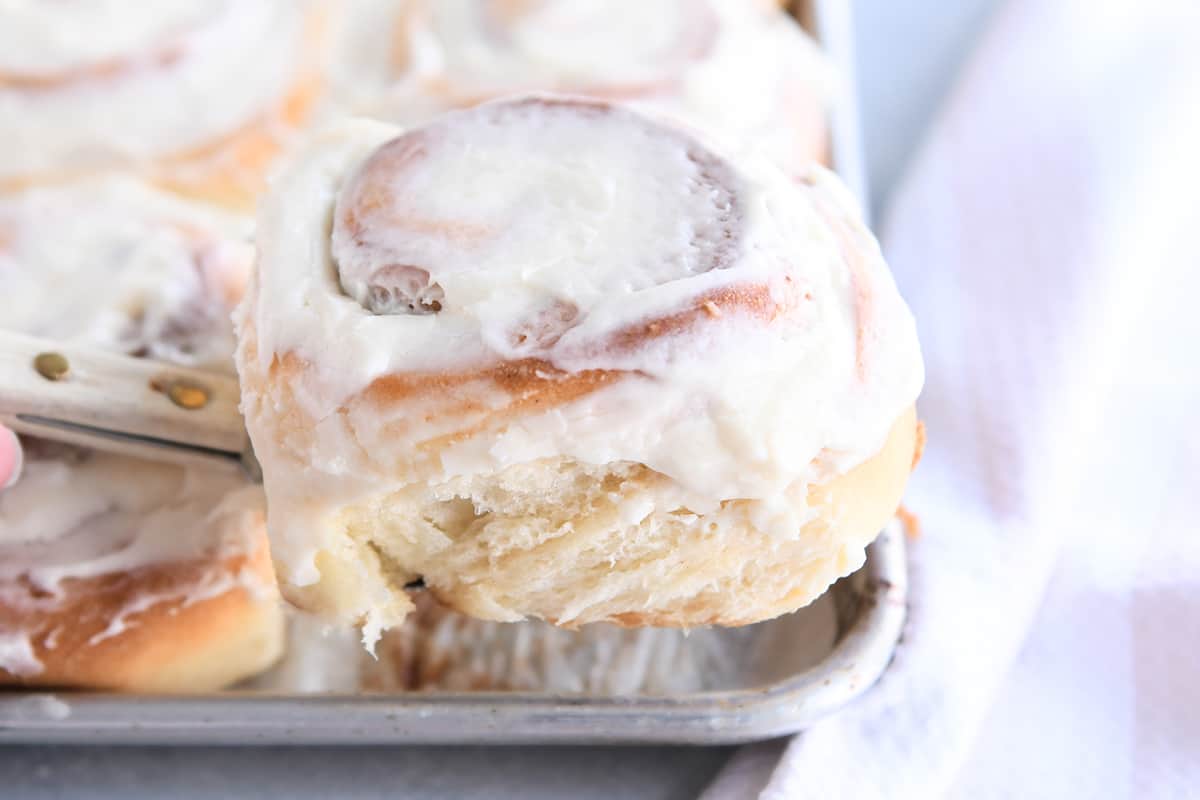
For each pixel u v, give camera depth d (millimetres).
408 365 317
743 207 330
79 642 356
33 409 344
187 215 424
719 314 316
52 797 360
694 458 318
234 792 360
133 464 368
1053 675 371
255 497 365
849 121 444
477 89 438
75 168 438
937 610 360
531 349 315
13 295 390
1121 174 437
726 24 445
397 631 376
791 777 345
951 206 439
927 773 349
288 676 373
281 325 323
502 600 339
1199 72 457
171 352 377
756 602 339
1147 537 386
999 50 468
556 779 360
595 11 452
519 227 327
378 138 349
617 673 371
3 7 445
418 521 330
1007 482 389
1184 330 421
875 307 332
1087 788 358
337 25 473
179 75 444
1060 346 409
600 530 326
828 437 321
